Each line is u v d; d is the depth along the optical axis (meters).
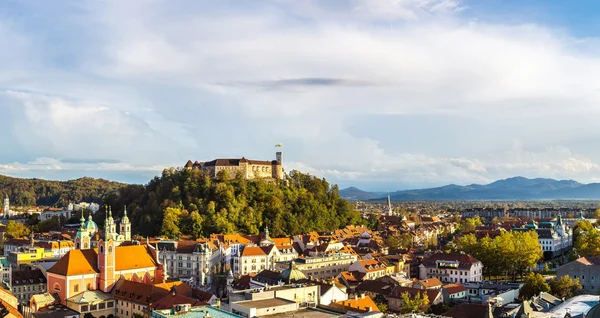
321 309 159.38
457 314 199.12
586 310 190.25
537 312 189.00
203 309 152.75
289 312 155.12
